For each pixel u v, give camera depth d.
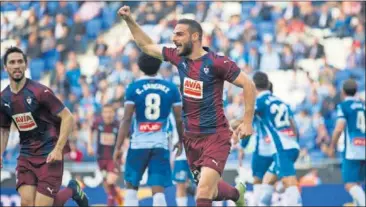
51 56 47.31
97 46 46.62
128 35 48.28
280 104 26.12
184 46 16.67
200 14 48.78
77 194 20.52
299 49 45.44
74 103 41.59
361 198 27.41
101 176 31.23
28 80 18.47
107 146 31.50
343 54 46.38
